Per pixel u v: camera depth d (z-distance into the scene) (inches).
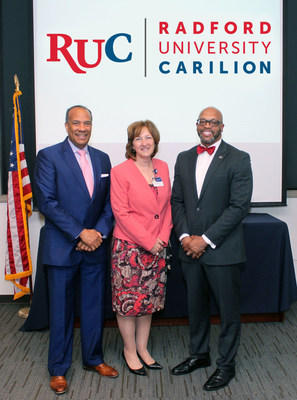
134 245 92.3
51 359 92.7
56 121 131.9
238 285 94.2
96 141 133.3
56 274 90.9
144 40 131.3
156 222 93.1
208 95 133.5
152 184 93.1
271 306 122.9
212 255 90.4
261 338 116.1
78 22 129.9
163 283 96.3
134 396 89.0
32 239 139.9
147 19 130.8
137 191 91.3
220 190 90.9
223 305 92.0
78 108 90.3
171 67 132.2
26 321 120.3
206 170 93.9
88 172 93.0
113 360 104.4
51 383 91.3
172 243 118.7
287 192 144.2
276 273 121.6
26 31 139.5
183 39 131.8
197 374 97.6
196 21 131.6
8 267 128.3
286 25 132.7
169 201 99.2
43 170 89.4
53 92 131.1
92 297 94.8
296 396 88.5
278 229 120.8
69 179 89.4
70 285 92.4
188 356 106.4
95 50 130.7
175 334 119.9
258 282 122.0
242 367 100.7
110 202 97.2
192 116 133.7
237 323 93.5
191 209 93.3
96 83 131.6
